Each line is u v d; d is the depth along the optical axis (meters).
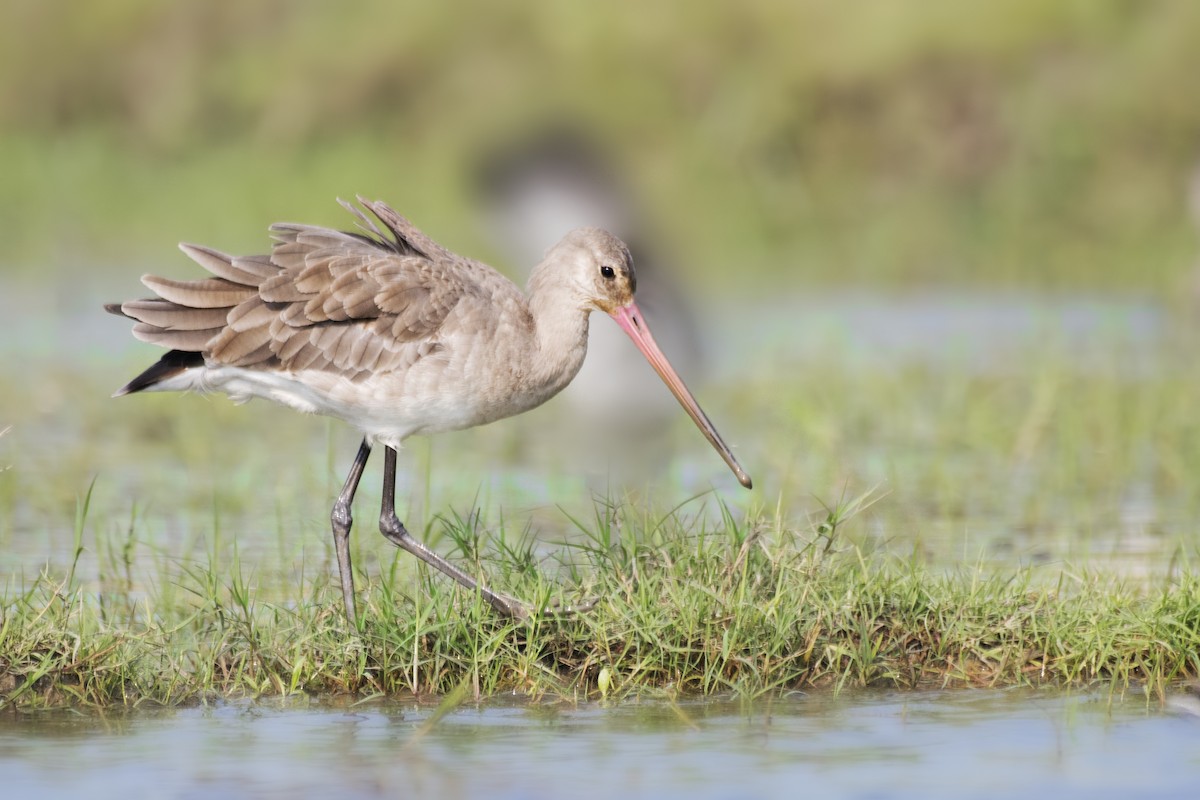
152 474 14.93
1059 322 22.19
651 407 17.88
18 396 18.30
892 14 30.16
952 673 9.83
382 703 9.51
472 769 8.33
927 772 8.23
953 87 29.52
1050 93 29.28
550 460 15.52
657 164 27.55
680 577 10.12
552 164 19.23
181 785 8.13
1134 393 17.22
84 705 9.43
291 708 9.42
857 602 10.04
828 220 28.30
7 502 13.65
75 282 26.06
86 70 34.94
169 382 10.39
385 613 9.95
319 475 14.88
